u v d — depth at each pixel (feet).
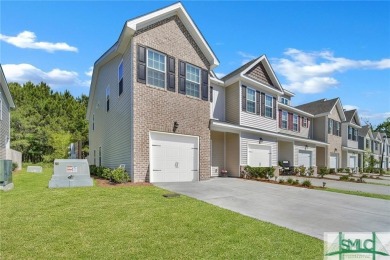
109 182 38.01
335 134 100.83
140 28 39.17
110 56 50.39
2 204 24.23
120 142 44.09
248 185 41.34
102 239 16.40
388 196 37.29
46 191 30.30
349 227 21.16
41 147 102.06
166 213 22.29
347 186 50.34
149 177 38.83
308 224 21.54
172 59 42.88
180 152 43.14
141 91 38.50
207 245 16.12
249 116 58.39
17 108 104.58
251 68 60.70
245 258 14.57
